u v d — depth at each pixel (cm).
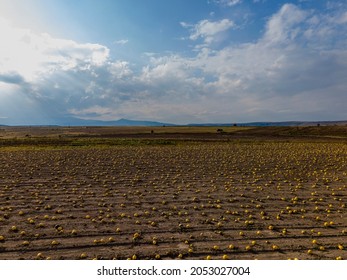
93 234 1130
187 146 4472
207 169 2478
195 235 1135
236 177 2191
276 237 1122
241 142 5359
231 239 1098
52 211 1399
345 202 1597
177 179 2105
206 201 1590
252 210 1448
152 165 2641
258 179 2131
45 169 2408
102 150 3747
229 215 1374
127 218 1318
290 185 1969
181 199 1617
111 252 985
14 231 1152
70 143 4800
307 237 1126
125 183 1975
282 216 1367
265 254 980
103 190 1792
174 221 1283
